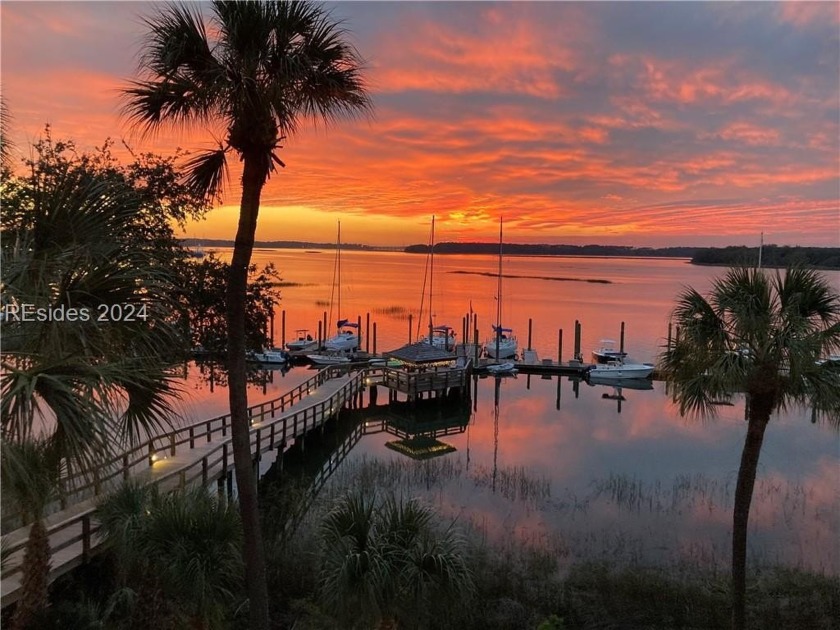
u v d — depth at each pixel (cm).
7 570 685
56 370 369
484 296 9606
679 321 802
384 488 1636
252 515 614
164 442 1473
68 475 383
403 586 556
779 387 748
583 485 1773
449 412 2980
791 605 960
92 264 434
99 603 737
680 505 1590
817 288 746
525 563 1123
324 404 2312
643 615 940
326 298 8831
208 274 1327
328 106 588
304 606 832
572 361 4097
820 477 1859
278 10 535
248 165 586
